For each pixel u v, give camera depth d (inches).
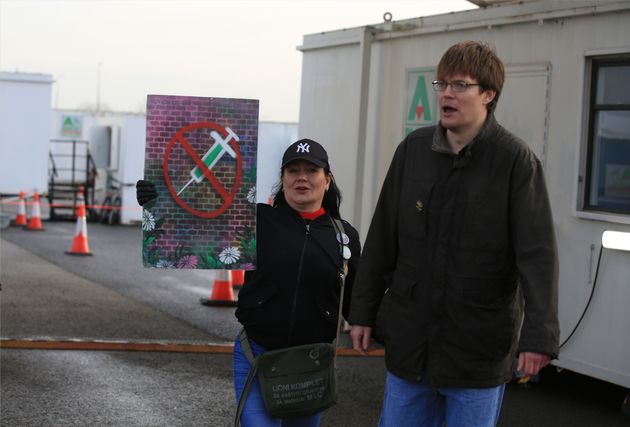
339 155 347.6
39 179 772.6
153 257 146.6
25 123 767.1
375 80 325.7
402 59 318.3
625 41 238.5
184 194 147.1
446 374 127.6
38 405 230.4
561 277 254.5
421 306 129.3
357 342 138.6
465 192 126.6
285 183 153.5
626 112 241.0
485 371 127.3
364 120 334.3
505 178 125.3
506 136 127.3
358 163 335.6
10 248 575.8
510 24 271.0
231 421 224.1
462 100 125.8
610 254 241.6
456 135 128.6
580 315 249.0
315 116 363.6
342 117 346.9
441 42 301.1
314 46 361.1
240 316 150.8
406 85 316.5
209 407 235.3
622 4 236.8
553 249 124.5
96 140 858.8
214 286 400.5
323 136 358.3
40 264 505.0
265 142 754.2
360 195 336.5
